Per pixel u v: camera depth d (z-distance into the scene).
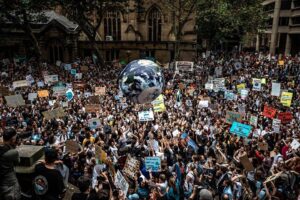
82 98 23.41
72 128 15.12
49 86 27.05
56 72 37.03
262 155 13.38
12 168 5.41
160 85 8.73
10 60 46.97
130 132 15.11
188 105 21.89
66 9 43.66
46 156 5.51
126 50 58.12
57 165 7.59
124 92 8.80
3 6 39.50
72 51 54.81
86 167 10.13
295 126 17.58
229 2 61.31
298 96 25.14
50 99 23.09
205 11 55.62
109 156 11.64
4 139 5.70
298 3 70.88
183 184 10.39
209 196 5.92
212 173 10.97
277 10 73.38
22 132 13.32
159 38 60.34
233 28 59.44
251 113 20.30
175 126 16.50
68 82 30.50
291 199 9.77
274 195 9.45
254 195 10.41
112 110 20.27
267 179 10.16
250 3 60.94
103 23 59.31
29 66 40.97
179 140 14.09
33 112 19.09
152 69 8.66
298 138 14.98
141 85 8.46
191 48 57.78
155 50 58.09
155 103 18.30
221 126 16.77
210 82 26.48
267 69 40.97
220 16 55.16
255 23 60.38
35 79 32.50
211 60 52.75
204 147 13.74
